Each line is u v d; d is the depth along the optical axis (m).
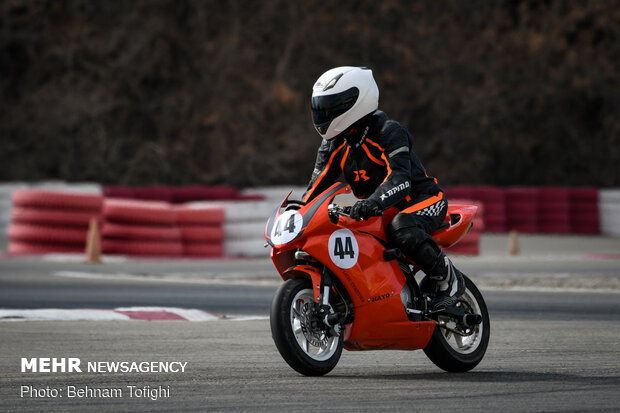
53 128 136.62
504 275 62.16
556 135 157.62
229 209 76.25
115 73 140.88
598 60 161.88
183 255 73.81
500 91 156.25
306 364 22.95
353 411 18.70
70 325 34.28
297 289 23.22
